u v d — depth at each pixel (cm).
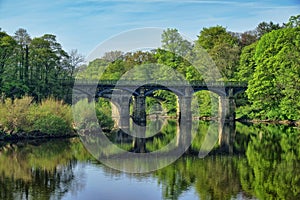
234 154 4588
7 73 7650
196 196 3064
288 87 7162
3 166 3966
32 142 5316
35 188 3244
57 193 3120
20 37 8512
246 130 6888
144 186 3259
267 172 3734
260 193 3133
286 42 8075
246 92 8506
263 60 8212
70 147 4950
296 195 3091
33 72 8138
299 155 4488
